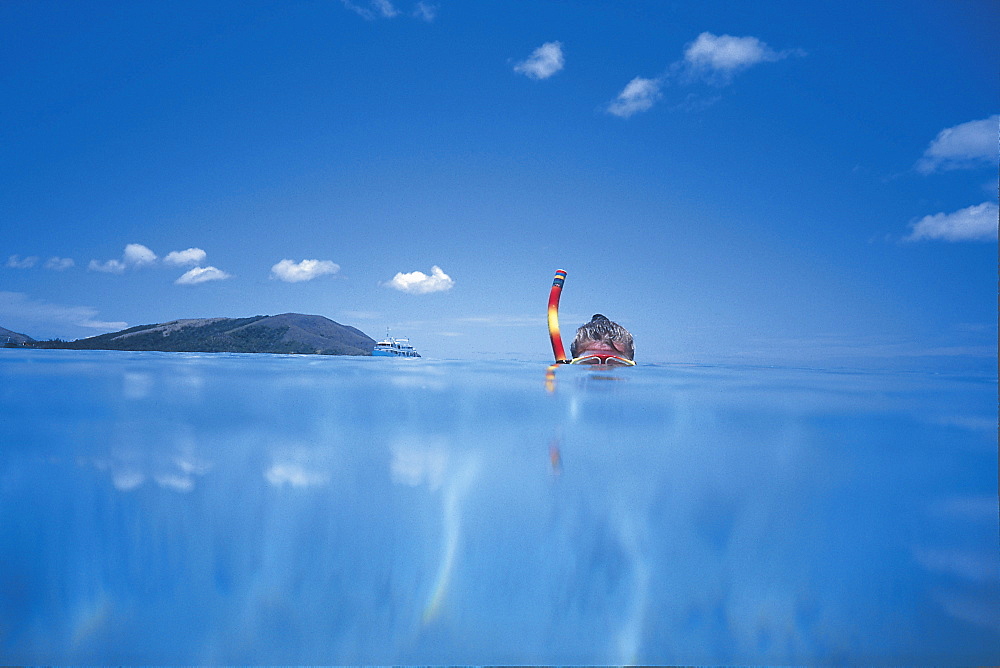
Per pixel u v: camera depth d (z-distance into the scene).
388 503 1.61
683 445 2.21
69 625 1.17
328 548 1.38
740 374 6.02
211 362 6.94
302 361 7.75
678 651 1.13
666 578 1.29
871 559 1.35
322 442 2.19
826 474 1.84
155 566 1.28
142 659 1.11
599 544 1.37
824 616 1.19
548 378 5.16
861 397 3.74
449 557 1.32
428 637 1.12
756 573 1.30
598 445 2.21
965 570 1.29
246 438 2.24
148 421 2.54
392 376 5.14
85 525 1.45
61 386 3.82
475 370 6.27
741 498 1.69
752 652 1.11
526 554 1.37
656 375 5.75
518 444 2.21
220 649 1.11
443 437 2.31
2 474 1.75
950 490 1.72
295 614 1.17
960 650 1.13
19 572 1.24
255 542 1.40
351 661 1.12
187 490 1.66
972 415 2.97
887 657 1.11
